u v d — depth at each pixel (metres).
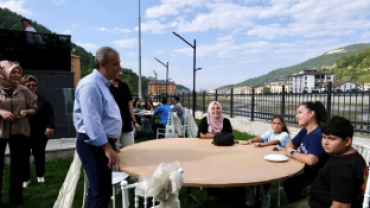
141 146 2.93
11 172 3.11
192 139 3.41
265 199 2.66
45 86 5.74
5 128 2.89
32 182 3.92
